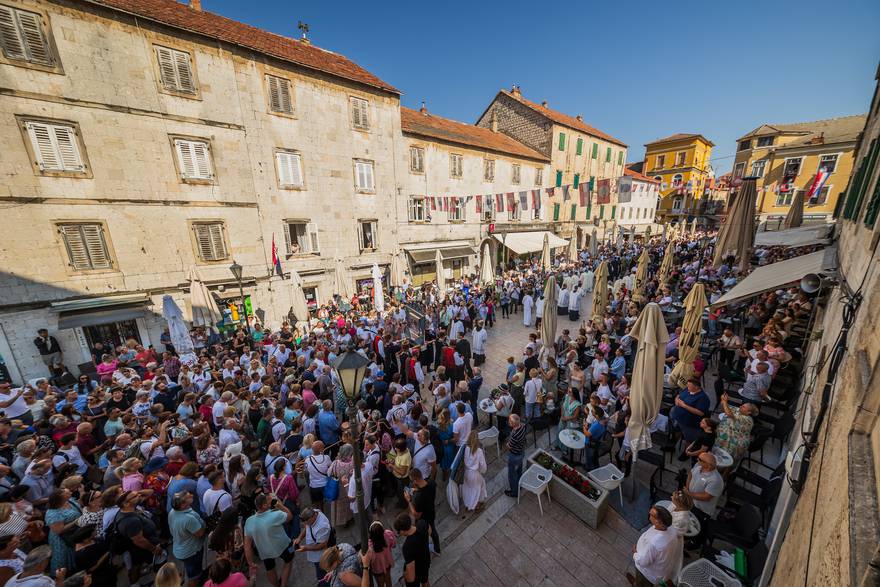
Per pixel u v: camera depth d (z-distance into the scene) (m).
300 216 17.09
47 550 3.98
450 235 24.23
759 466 6.93
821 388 4.58
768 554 4.30
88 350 12.55
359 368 3.98
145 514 5.09
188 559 4.86
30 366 11.52
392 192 20.53
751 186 11.52
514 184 28.53
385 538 4.54
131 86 12.45
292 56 16.06
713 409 8.49
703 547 4.99
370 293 19.53
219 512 5.12
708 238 32.16
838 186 28.97
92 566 4.48
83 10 11.41
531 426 8.05
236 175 15.05
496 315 18.80
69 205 11.76
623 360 8.95
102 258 12.52
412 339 12.51
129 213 12.84
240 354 12.46
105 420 8.03
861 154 8.66
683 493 4.50
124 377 9.74
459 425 6.77
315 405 7.33
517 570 5.32
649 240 33.09
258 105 15.34
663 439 6.90
